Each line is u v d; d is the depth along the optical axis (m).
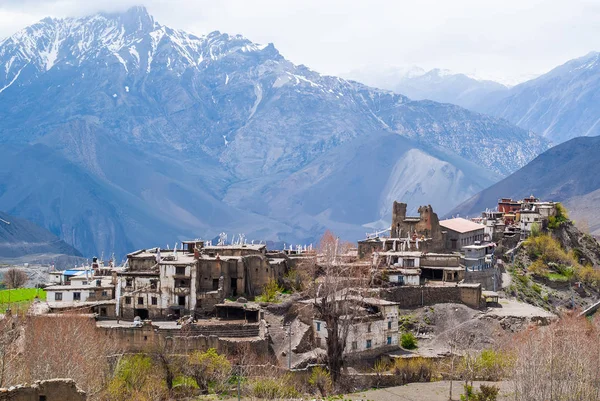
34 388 112.00
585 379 162.88
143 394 162.62
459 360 188.62
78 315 187.62
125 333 187.50
